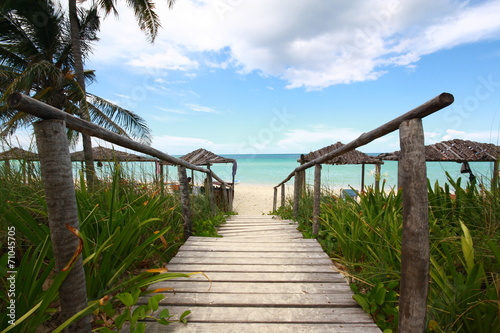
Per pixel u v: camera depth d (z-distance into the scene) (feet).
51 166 3.44
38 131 3.41
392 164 107.14
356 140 6.77
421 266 3.97
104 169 9.48
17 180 6.76
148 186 11.08
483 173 8.21
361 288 6.45
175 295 6.07
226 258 8.34
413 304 4.04
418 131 3.99
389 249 6.55
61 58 31.17
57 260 3.56
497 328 4.31
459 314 4.62
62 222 3.53
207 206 17.66
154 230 8.74
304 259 8.26
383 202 9.34
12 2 24.61
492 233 6.23
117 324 4.40
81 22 31.17
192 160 32.30
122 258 6.63
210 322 5.14
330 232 9.83
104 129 5.02
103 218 6.46
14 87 22.56
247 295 6.07
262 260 8.18
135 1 29.68
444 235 6.63
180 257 8.44
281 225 14.51
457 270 6.01
